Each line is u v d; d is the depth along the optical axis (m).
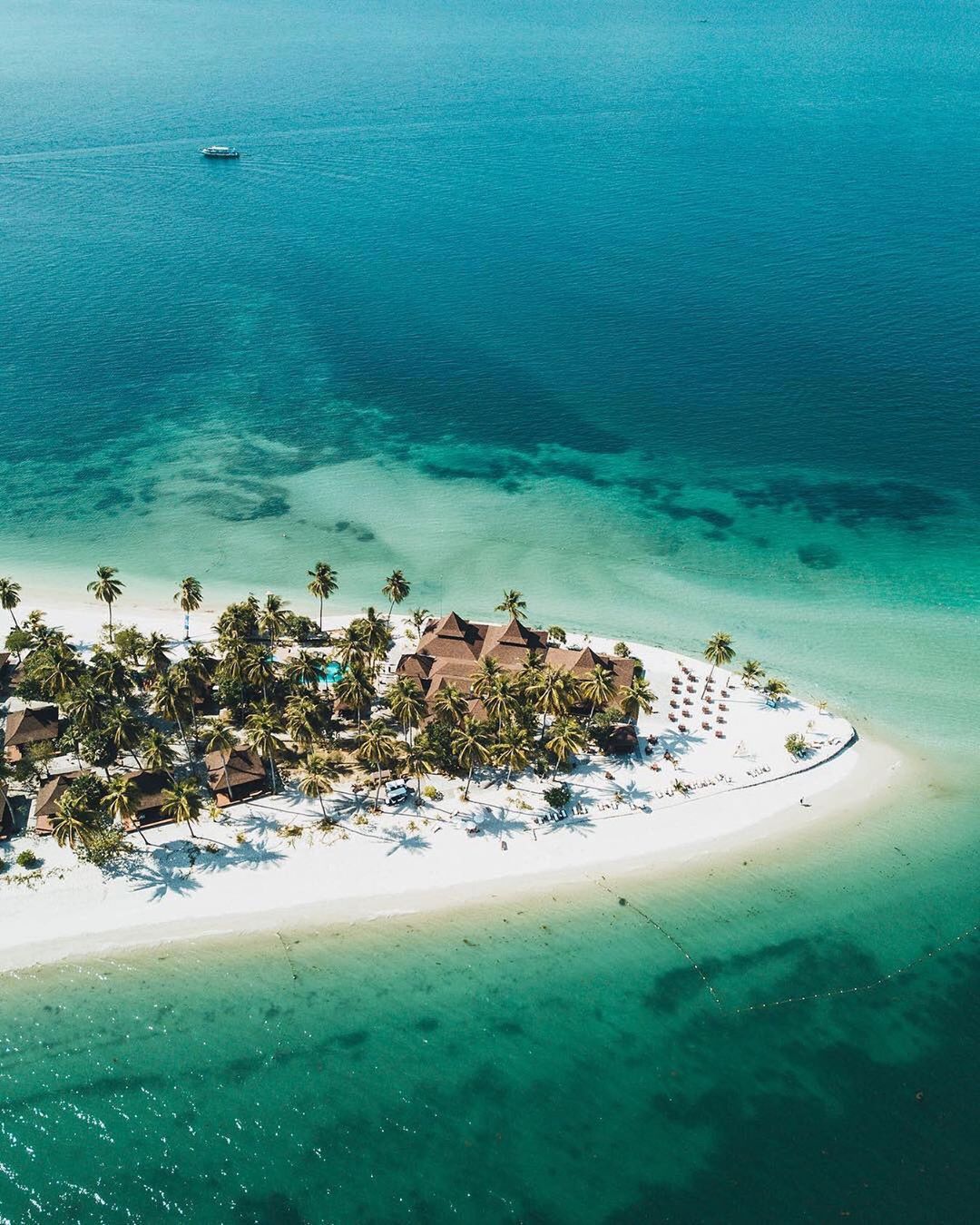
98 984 68.56
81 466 155.75
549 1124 61.03
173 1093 61.84
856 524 146.50
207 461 159.25
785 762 95.25
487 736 86.31
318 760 83.62
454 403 182.75
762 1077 64.75
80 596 121.38
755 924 77.06
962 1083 65.00
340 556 135.00
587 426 175.38
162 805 80.31
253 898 75.75
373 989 69.38
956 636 120.81
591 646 114.62
